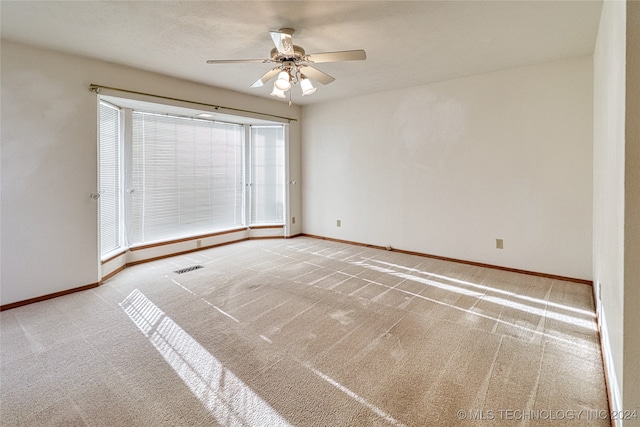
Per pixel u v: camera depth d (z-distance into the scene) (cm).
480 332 243
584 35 281
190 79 409
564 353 214
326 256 460
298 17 248
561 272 353
